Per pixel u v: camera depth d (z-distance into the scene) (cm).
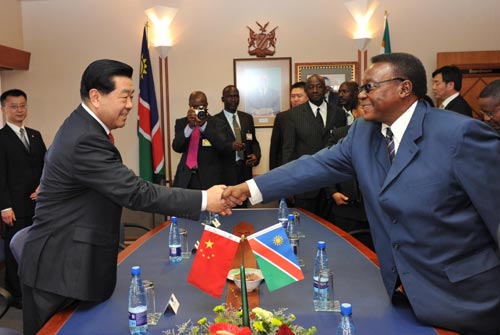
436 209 132
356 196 311
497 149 130
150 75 462
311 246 224
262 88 484
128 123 489
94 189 160
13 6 464
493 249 136
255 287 162
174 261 203
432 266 135
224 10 478
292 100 423
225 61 483
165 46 471
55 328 137
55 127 489
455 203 133
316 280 153
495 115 251
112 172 159
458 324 131
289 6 477
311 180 177
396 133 146
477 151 129
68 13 480
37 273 156
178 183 366
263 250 143
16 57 447
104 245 160
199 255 145
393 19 473
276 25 479
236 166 422
